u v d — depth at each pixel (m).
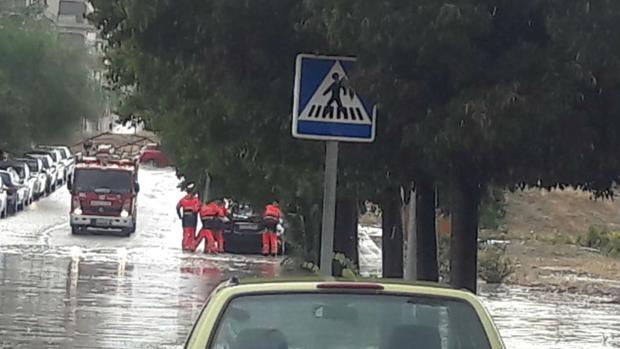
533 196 98.25
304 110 11.67
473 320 8.88
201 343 8.65
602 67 11.16
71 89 92.75
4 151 87.00
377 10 11.24
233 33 13.40
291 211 38.16
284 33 13.41
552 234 84.81
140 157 119.88
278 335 8.79
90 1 15.45
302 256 39.94
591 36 11.08
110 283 37.50
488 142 11.23
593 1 11.07
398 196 20.42
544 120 11.16
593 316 36.03
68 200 86.88
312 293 8.99
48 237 58.78
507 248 68.44
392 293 9.02
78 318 27.73
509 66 11.40
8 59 89.44
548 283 50.69
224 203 52.44
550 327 31.88
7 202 70.75
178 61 14.00
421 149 12.23
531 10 11.59
